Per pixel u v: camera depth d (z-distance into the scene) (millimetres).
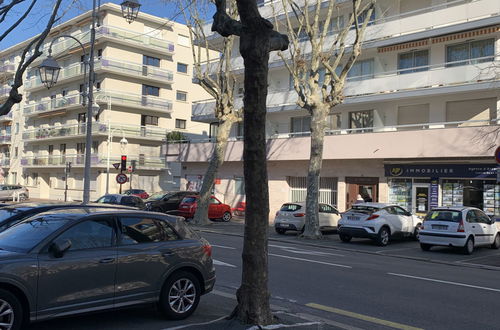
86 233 5520
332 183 25531
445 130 19922
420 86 21844
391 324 6309
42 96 50625
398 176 22359
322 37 18375
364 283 9102
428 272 11016
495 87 19453
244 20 5328
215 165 22953
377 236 16453
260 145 5504
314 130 18469
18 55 52719
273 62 27984
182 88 47938
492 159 19438
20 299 4887
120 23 42812
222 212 25734
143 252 5793
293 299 7570
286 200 27453
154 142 45375
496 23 19938
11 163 55594
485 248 16672
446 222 15023
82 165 43156
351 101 24219
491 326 6340
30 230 5496
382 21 23922
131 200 24047
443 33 21391
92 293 5312
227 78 22641
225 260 11328
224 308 6789
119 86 43031
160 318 6109
